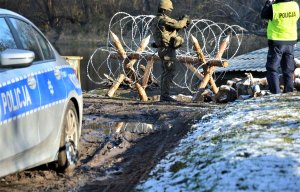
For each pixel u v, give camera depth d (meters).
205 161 13.62
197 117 24.05
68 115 15.87
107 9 161.88
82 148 18.94
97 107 28.86
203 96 37.06
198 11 128.12
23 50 12.92
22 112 12.82
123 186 14.22
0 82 12.18
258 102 23.70
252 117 18.98
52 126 14.52
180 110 26.81
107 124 23.56
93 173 15.65
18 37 14.16
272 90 27.59
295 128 16.05
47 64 15.19
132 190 12.92
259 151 13.41
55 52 16.53
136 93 42.41
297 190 10.52
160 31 31.27
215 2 114.50
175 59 32.06
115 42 37.56
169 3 31.20
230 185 11.31
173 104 30.00
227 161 13.00
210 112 24.42
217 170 12.52
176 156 15.41
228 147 14.39
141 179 14.31
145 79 37.25
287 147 13.61
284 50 27.34
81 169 16.06
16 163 12.67
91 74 64.81
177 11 132.75
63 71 16.17
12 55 12.41
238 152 13.60
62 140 15.31
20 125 12.72
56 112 14.82
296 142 14.14
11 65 12.58
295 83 32.66
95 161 17.00
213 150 14.48
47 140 14.20
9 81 12.55
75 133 16.48
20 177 15.05
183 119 23.97
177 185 12.38
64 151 15.40
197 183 12.09
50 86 14.66
